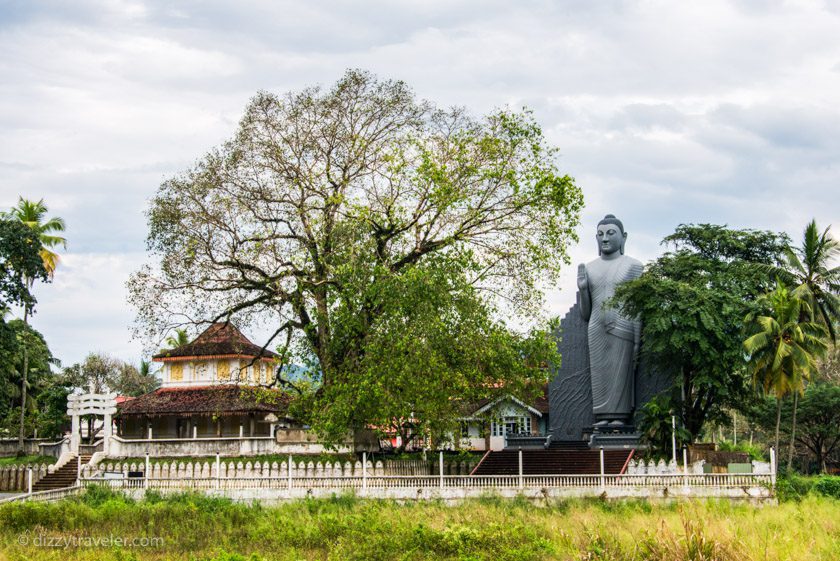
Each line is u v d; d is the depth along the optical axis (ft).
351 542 104.47
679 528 103.45
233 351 215.92
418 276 148.77
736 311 171.42
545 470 159.22
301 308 172.45
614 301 185.47
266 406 208.74
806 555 91.40
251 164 174.60
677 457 158.51
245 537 112.27
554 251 169.37
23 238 187.52
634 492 140.26
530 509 133.28
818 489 157.28
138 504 138.92
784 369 165.68
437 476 143.02
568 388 200.03
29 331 256.52
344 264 156.97
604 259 197.98
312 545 107.45
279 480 147.64
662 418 160.66
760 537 100.99
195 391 216.74
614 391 190.60
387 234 170.40
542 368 173.06
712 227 198.08
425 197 166.40
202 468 160.76
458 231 167.63
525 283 169.17
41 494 143.74
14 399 254.88
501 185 168.25
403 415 151.23
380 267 152.87
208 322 179.22
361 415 152.25
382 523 114.11
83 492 150.51
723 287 179.73
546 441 190.60
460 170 167.22
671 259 191.62
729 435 310.04
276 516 126.11
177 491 149.38
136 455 186.19
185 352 219.61
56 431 254.27
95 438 238.89
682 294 173.37
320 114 174.40
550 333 172.76
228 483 149.48
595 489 140.77
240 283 176.86
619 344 190.70
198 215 173.17
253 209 174.81
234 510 130.00
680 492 139.85
